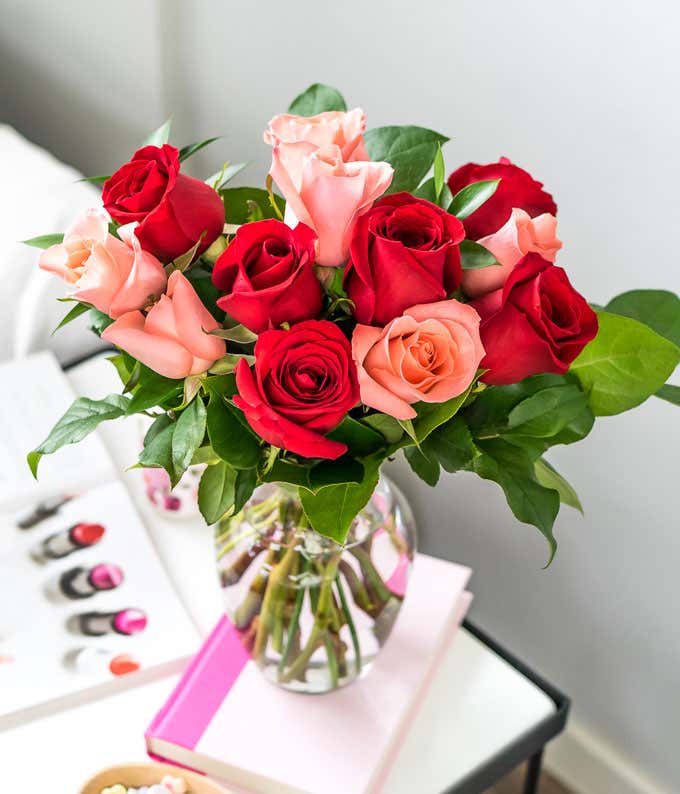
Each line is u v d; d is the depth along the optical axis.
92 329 0.58
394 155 0.62
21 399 1.00
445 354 0.49
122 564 0.86
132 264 0.52
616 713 1.24
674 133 0.88
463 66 1.03
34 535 0.88
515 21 0.96
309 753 0.72
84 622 0.81
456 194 0.57
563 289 0.50
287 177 0.50
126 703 0.77
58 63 1.63
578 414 0.56
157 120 1.47
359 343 0.49
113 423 1.01
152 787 0.66
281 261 0.48
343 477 0.53
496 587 1.29
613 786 1.28
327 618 0.70
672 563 1.07
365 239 0.48
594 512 1.12
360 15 1.11
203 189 0.53
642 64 0.88
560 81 0.95
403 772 0.76
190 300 0.50
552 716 0.81
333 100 0.66
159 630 0.81
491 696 0.81
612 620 1.17
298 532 0.67
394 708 0.76
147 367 0.55
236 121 1.34
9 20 1.71
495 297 0.51
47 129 1.74
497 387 0.56
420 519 1.33
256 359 0.48
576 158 0.97
